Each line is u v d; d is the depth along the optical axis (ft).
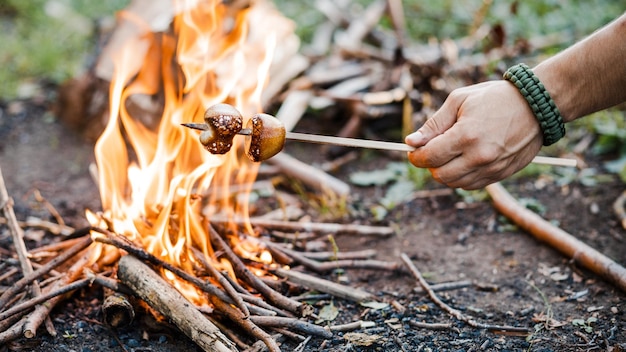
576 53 2.79
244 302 3.06
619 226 3.78
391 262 3.59
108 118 4.64
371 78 4.95
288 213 3.92
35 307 3.03
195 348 3.01
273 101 4.75
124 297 3.04
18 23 6.67
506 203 3.85
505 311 3.25
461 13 6.45
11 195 4.19
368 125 4.68
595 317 3.18
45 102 5.32
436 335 3.09
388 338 3.07
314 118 4.87
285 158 4.26
